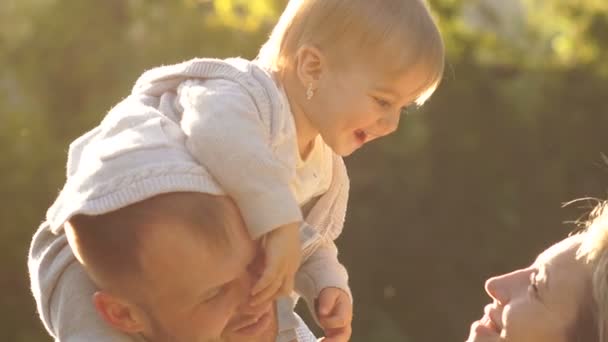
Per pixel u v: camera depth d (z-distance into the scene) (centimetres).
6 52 2019
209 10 2106
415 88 387
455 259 2117
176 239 327
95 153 340
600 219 371
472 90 2161
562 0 2314
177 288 329
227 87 353
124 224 328
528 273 383
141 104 361
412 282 2098
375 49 377
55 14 2025
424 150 2114
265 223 337
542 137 2180
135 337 344
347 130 383
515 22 2381
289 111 370
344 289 395
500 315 382
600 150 2184
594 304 360
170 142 340
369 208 2080
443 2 2238
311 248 391
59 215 342
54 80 2003
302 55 381
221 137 338
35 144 1852
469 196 2134
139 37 2008
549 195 2161
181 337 337
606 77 2223
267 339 348
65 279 349
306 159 384
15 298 1783
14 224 1789
